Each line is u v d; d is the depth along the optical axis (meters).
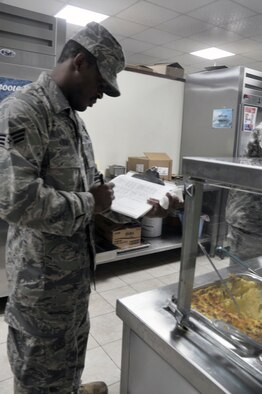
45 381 1.16
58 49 2.13
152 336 0.94
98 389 1.51
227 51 5.91
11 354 1.15
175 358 0.86
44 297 1.08
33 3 3.99
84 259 1.16
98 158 3.32
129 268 3.01
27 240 1.05
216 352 0.85
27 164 0.89
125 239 2.81
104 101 3.23
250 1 3.78
